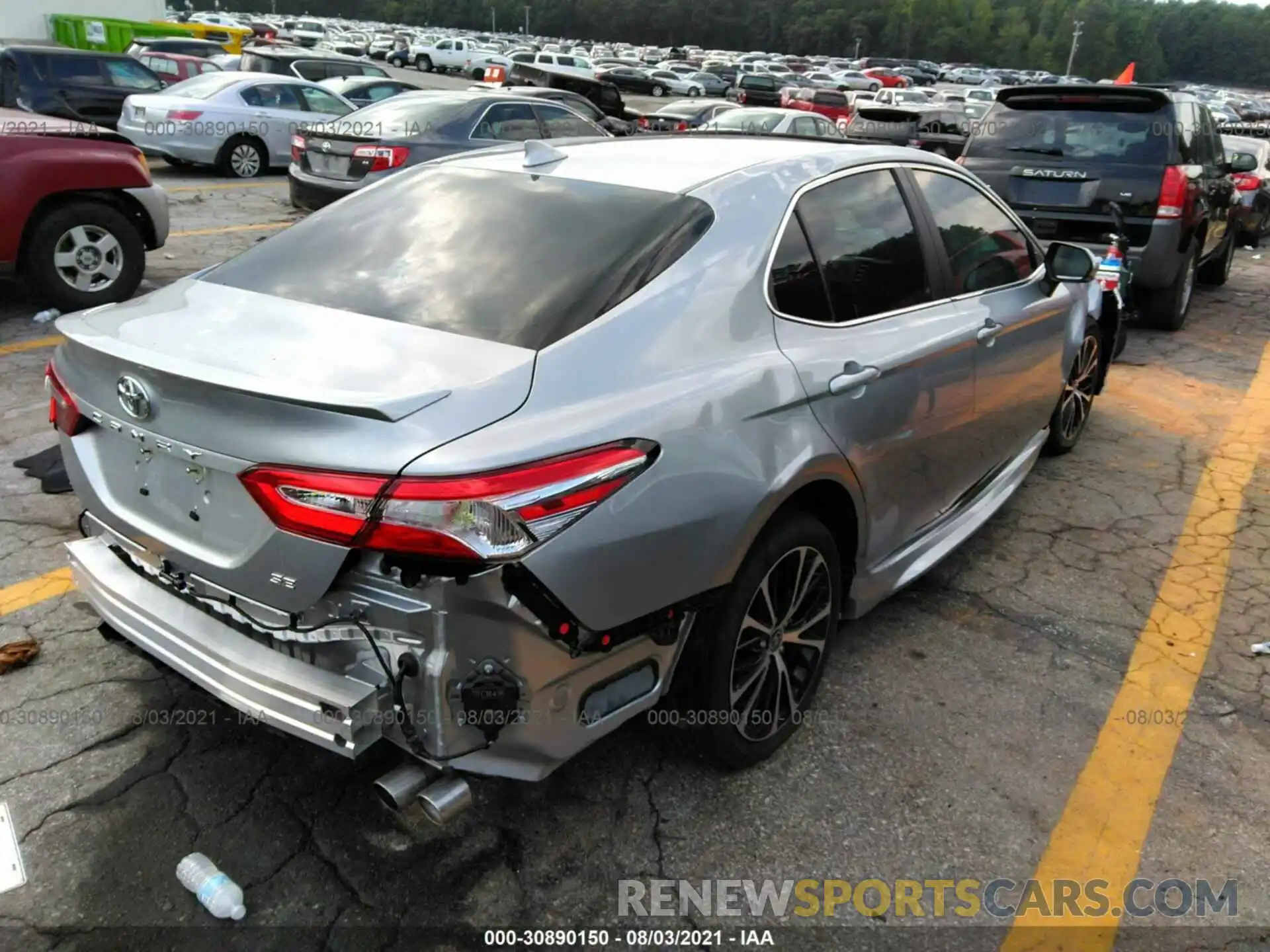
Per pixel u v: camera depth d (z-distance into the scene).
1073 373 5.29
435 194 3.06
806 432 2.71
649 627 2.34
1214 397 6.85
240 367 2.21
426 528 1.96
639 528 2.21
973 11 134.75
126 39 26.12
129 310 2.67
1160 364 7.68
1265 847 2.73
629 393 2.33
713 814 2.74
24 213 6.61
